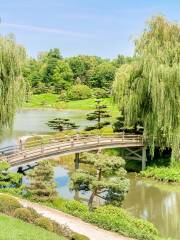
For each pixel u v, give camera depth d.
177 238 25.88
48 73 147.00
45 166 27.45
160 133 41.84
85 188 26.98
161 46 42.19
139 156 43.53
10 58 33.09
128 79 44.16
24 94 34.00
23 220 19.73
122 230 21.00
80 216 22.86
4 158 31.25
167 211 31.48
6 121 33.41
